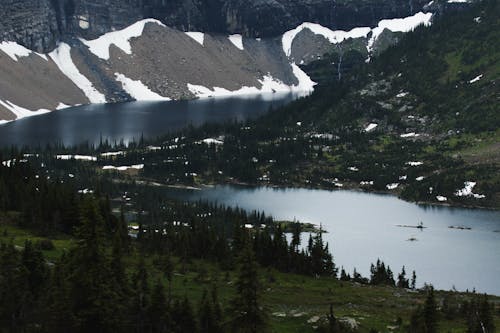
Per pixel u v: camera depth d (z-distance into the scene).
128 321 98.69
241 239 159.25
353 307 126.38
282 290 136.88
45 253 135.38
